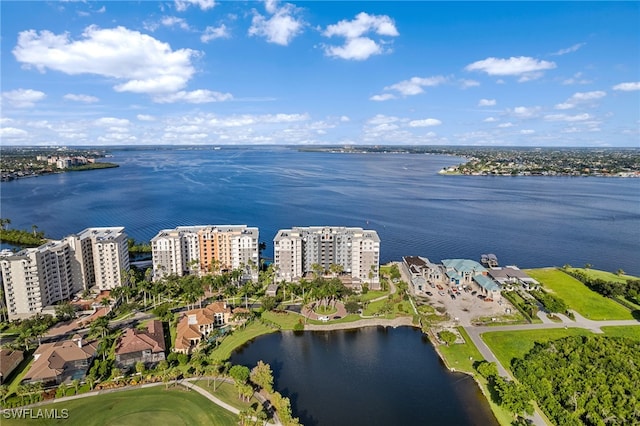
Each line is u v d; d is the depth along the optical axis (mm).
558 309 183125
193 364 142125
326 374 142875
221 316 179375
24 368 141875
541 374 132500
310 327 176125
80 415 116562
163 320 178625
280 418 115750
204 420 114812
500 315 187250
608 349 145500
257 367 134625
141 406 120562
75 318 181875
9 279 179750
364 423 118375
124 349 144875
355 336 170750
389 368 147000
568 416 112938
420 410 124250
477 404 127250
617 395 120625
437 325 177375
